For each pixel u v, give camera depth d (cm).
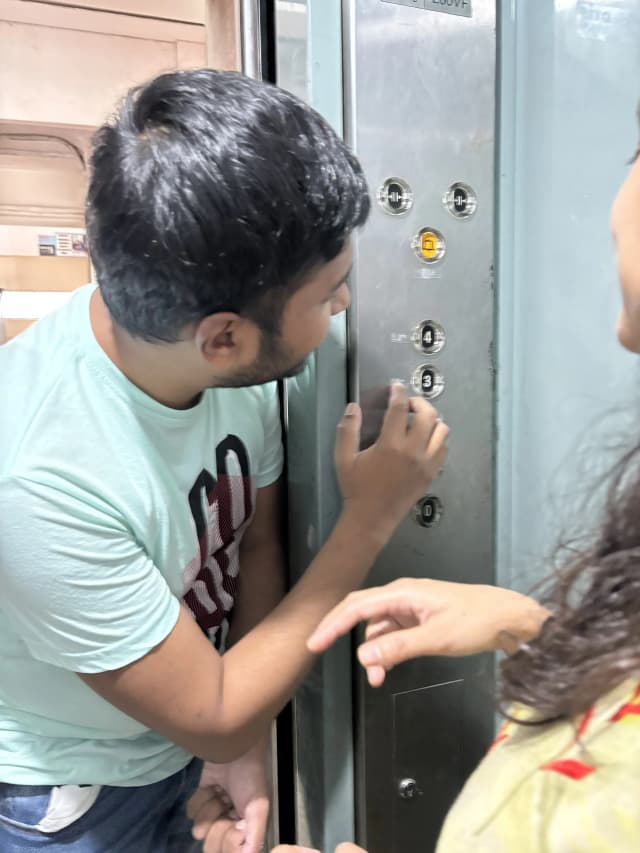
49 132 149
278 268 46
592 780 33
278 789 81
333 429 64
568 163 67
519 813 35
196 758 78
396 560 67
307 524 68
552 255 68
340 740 70
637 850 30
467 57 62
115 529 53
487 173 65
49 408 52
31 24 137
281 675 57
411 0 60
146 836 73
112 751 68
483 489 70
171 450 58
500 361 68
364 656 52
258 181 43
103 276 48
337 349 63
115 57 143
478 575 71
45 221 158
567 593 47
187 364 52
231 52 74
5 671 65
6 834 67
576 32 65
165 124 45
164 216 44
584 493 70
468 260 65
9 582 51
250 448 67
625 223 40
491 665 73
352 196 47
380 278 62
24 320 161
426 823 73
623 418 71
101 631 52
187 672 54
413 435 61
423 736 71
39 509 49
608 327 70
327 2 58
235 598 75
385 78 60
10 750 67
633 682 37
